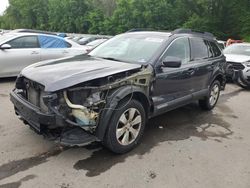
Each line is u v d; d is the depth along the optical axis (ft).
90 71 12.19
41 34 28.04
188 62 16.94
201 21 115.75
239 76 29.58
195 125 17.43
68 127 11.57
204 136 15.76
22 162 11.89
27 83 12.56
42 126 11.53
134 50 15.42
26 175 11.03
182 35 16.97
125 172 11.60
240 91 28.76
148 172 11.71
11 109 18.21
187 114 19.52
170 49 15.43
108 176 11.27
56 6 180.75
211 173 11.96
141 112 13.47
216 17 116.47
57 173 11.26
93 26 157.07
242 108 22.09
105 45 17.20
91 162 12.17
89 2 176.24
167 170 11.96
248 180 11.64
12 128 15.10
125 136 12.89
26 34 26.89
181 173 11.80
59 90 11.03
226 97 25.68
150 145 14.14
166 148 13.92
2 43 25.17
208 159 13.12
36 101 12.01
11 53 25.44
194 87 17.84
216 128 17.17
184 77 16.34
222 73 20.89
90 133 11.93
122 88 12.44
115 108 12.05
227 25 116.98
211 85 20.08
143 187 10.73
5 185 10.39
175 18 126.72
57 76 11.71
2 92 22.62
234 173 12.08
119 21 142.61
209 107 20.49
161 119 18.07
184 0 122.42
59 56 28.48
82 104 11.57
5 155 12.34
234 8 113.70
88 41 65.98
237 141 15.38
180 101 16.48
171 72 15.20
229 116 19.75
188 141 14.93
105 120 11.84
